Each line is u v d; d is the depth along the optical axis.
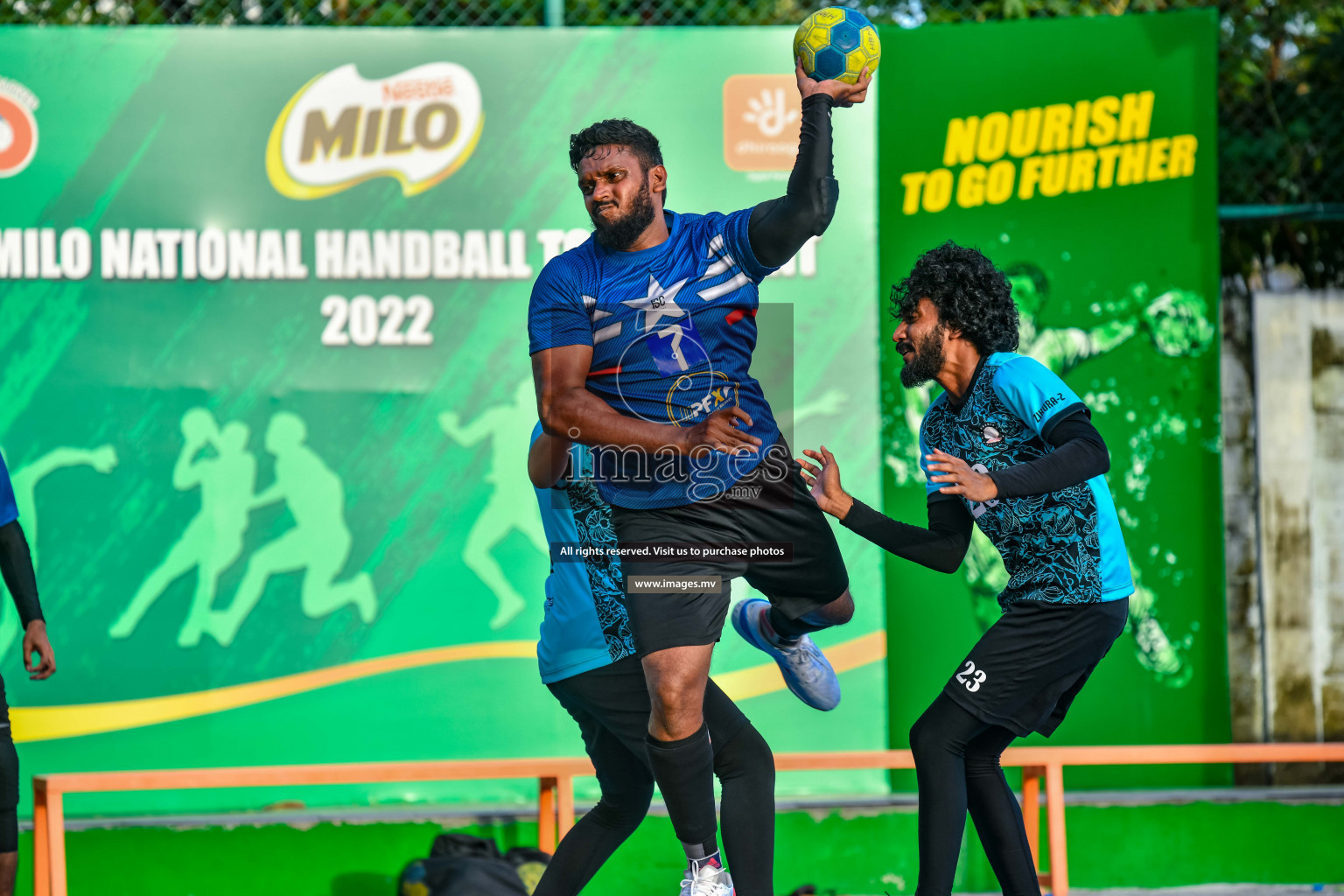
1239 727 12.23
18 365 11.37
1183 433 11.84
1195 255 11.82
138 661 11.37
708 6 12.97
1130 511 11.81
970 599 11.84
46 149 11.45
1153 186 11.84
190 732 11.38
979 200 11.85
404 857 10.52
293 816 10.64
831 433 11.74
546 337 6.85
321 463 11.58
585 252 6.96
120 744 11.32
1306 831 11.07
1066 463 6.91
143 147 11.52
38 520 11.34
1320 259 12.68
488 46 11.77
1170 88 11.84
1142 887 10.96
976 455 7.55
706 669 6.96
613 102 11.77
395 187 11.69
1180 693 11.75
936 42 11.88
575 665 7.71
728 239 6.80
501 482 11.68
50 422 11.38
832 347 11.75
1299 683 12.26
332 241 11.62
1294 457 12.34
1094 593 7.37
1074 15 12.91
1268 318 12.37
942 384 7.80
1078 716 11.75
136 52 11.52
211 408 11.52
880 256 11.87
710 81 11.80
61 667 11.29
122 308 11.48
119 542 11.39
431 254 11.69
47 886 9.50
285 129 11.62
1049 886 10.26
